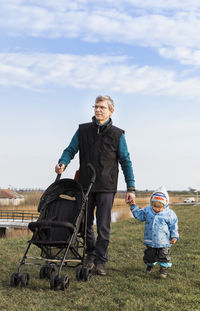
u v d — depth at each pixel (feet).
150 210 17.22
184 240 27.66
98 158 16.89
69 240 14.48
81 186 15.81
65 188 16.17
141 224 42.78
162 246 16.60
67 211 15.67
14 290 14.11
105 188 16.76
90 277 15.93
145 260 17.15
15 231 94.02
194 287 15.02
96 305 12.60
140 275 16.93
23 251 23.02
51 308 12.21
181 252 23.08
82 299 13.17
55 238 14.92
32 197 174.91
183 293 14.19
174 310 12.24
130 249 24.02
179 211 62.85
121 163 17.42
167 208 17.13
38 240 14.85
